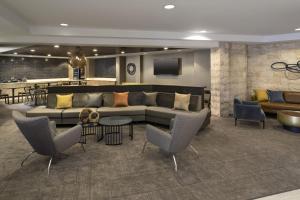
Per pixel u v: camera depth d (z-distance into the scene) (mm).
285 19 4395
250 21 4535
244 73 7328
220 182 2848
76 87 6223
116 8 3545
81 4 3322
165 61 9914
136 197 2521
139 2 3258
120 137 4648
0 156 3715
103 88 6363
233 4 3396
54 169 3223
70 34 4977
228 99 6883
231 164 3379
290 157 3635
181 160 3537
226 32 5816
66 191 2645
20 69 12258
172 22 4551
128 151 3934
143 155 3750
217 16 4090
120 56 12047
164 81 10281
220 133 5031
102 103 6191
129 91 6480
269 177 2971
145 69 11219
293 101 6465
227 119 6438
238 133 5027
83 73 14125
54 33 4902
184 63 9352
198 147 4121
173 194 2582
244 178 2947
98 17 4102
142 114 5828
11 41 4891
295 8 3646
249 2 3318
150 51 9492
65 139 3275
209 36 6004
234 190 2660
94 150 3988
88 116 4547
